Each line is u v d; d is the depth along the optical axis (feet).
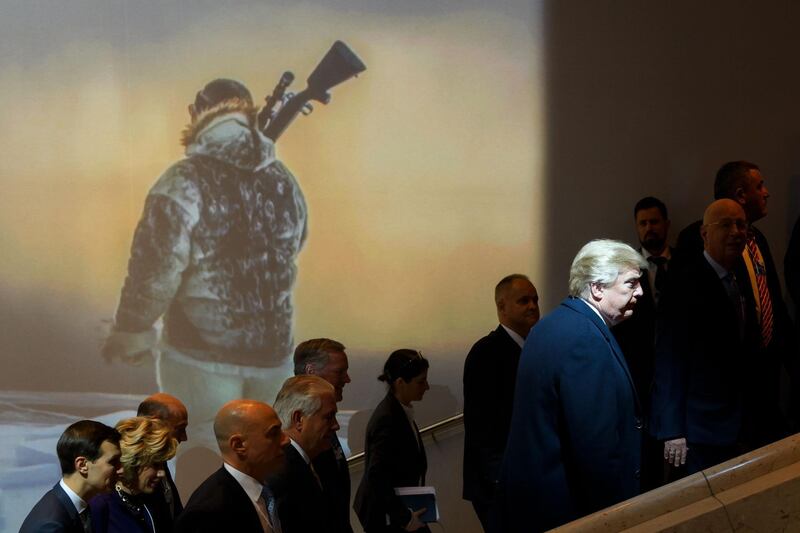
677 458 13.76
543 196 18.86
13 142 17.66
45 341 17.90
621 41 18.81
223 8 17.99
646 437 14.53
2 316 17.78
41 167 17.76
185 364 18.31
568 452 11.00
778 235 19.29
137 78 17.90
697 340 13.74
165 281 18.22
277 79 18.20
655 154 19.04
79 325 17.99
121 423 11.57
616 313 11.14
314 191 18.42
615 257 11.03
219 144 18.19
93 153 17.89
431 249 18.69
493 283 18.84
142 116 17.97
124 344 18.12
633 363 17.06
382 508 13.64
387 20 18.35
